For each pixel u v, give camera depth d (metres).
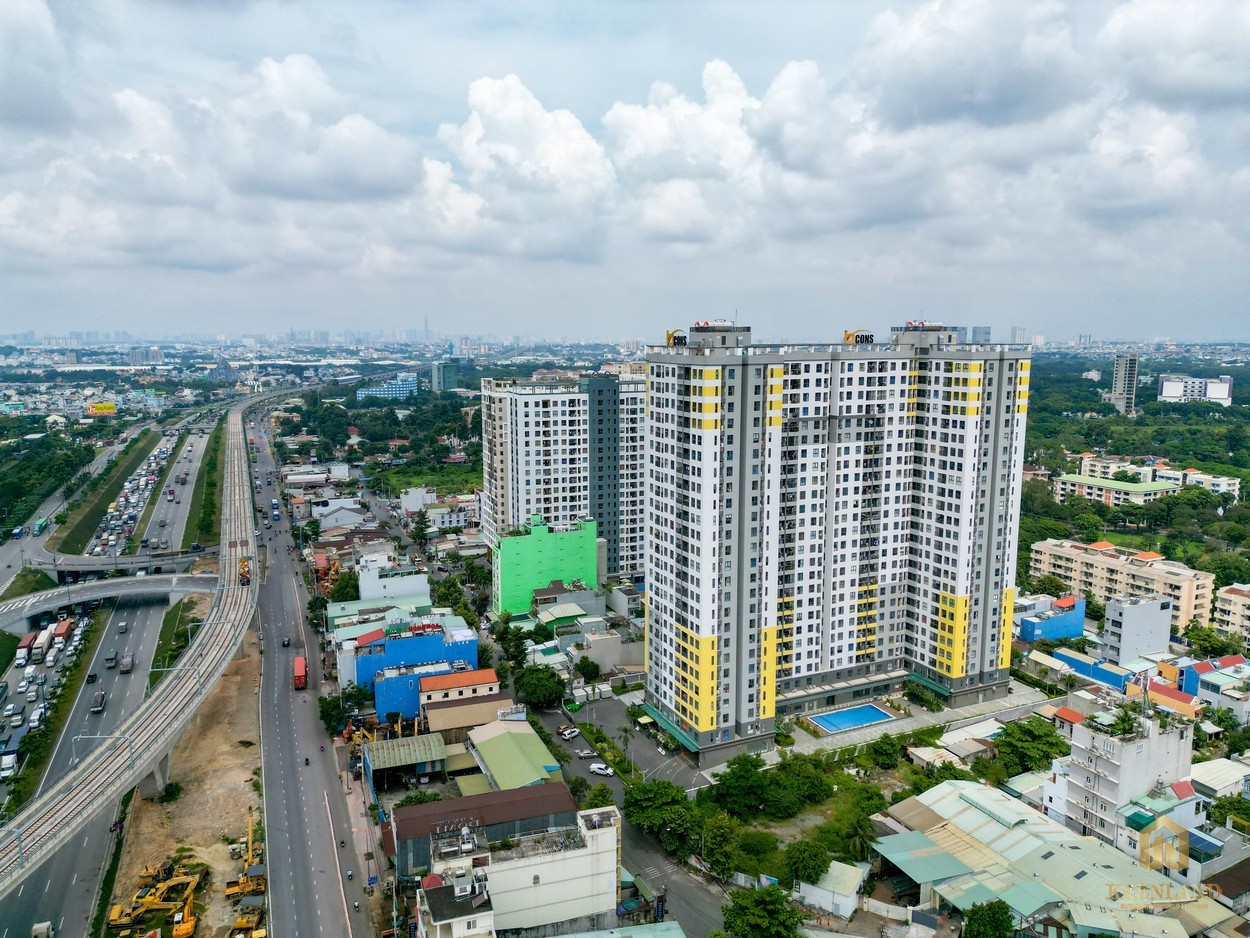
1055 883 130.25
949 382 196.12
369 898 138.50
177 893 140.25
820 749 184.00
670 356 177.75
